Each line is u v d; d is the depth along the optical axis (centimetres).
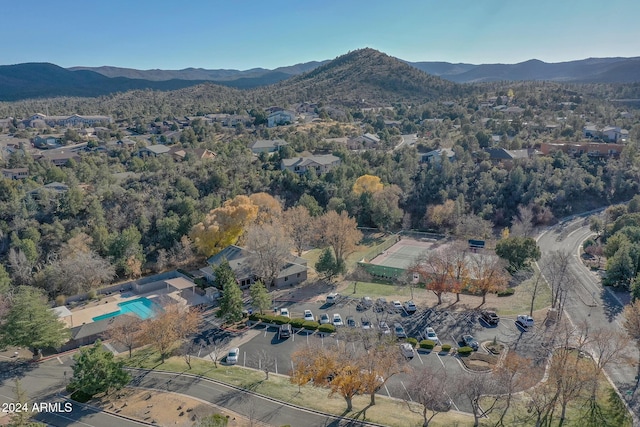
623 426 4050
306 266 8650
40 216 9856
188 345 5931
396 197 10900
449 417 4288
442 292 7231
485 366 5125
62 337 5912
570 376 3994
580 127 16012
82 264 7850
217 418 4012
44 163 13962
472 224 9900
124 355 5841
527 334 5834
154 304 7181
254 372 5234
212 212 9062
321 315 6669
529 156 13162
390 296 7375
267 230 7869
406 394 4797
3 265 8181
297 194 11812
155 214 10125
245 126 19650
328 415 4353
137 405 4591
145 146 16375
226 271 7400
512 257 7825
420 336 5956
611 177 11862
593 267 8181
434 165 12500
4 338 5612
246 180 11975
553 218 10850
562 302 6650
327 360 4475
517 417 4253
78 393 4812
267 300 6656
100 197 10456
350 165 12738
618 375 4853
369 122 19850
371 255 9312
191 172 11981
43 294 7712
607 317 6219
